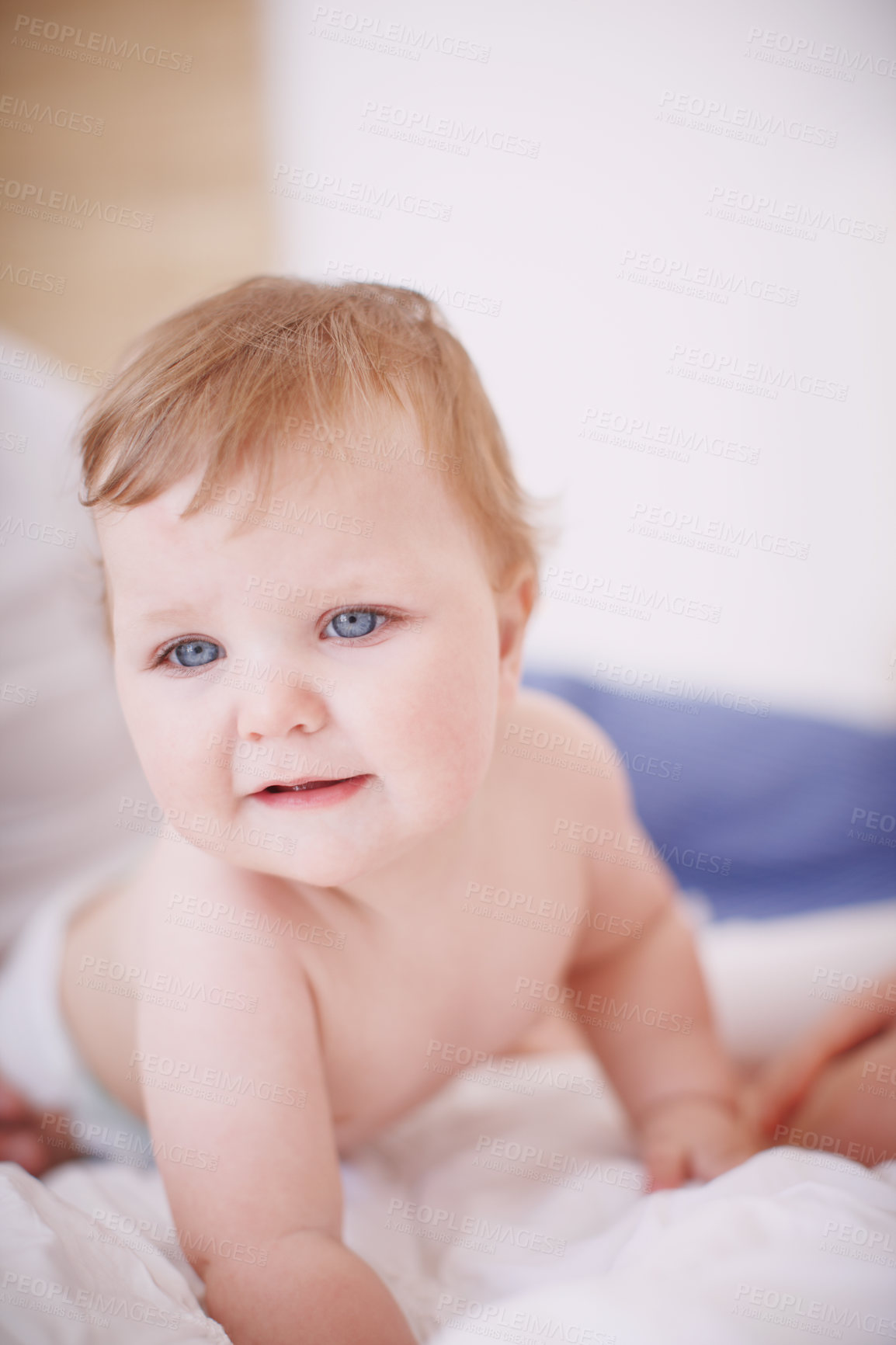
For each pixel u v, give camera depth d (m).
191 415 0.62
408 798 0.62
